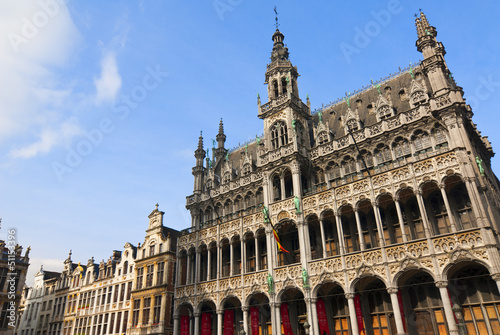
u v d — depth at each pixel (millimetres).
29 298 69188
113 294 50188
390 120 30656
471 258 21797
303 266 28891
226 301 35594
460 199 26031
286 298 31953
